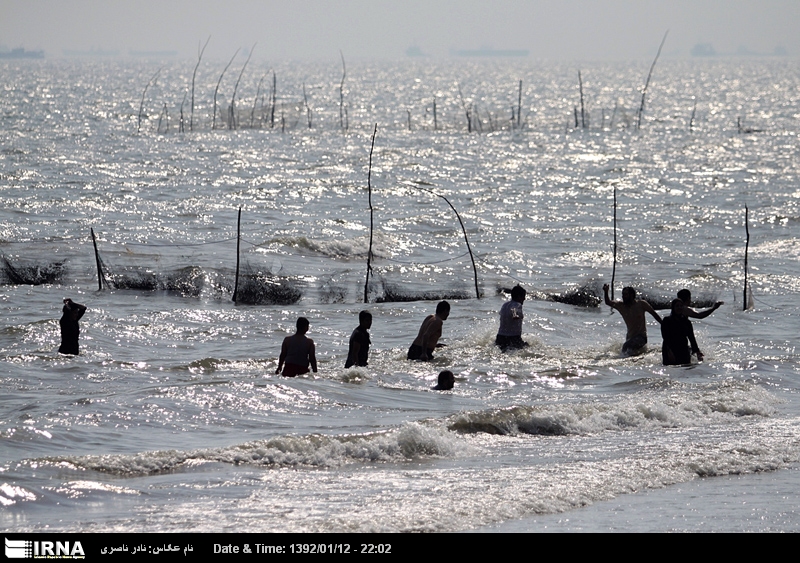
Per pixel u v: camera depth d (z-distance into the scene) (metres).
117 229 120.56
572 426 41.62
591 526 27.45
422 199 168.75
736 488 32.25
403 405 45.56
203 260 100.94
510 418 41.50
